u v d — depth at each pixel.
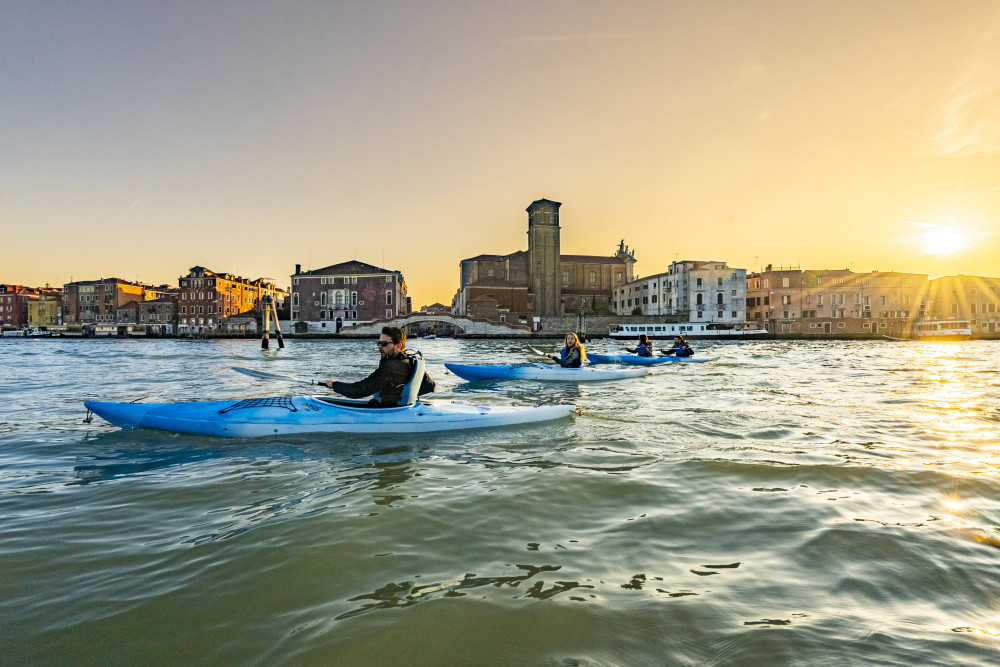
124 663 2.35
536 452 6.29
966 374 18.81
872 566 3.31
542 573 3.22
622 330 79.62
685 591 3.00
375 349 48.94
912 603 2.88
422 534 3.79
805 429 7.79
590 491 4.79
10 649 2.43
